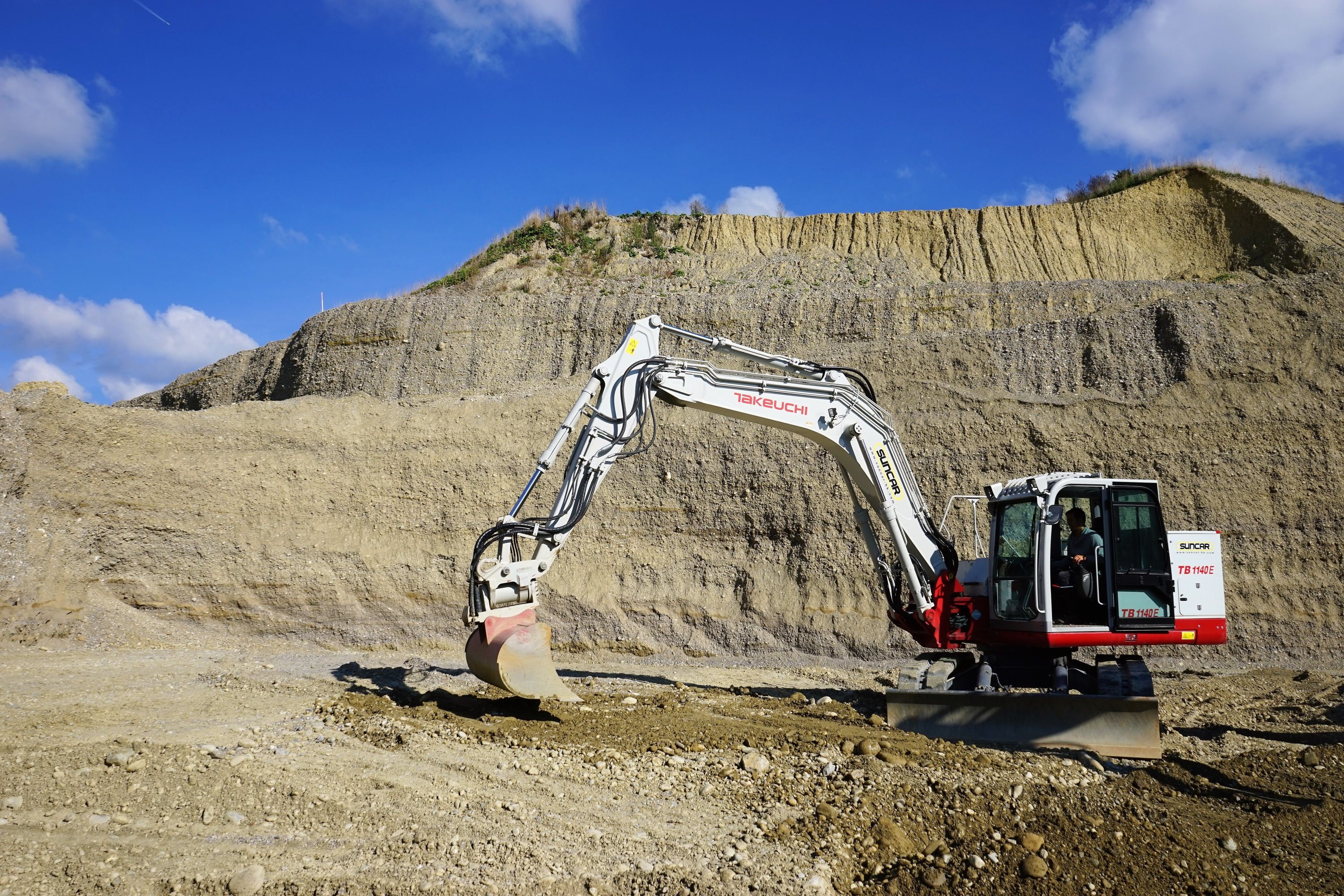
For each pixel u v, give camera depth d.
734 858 5.87
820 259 26.28
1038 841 6.11
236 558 15.92
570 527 9.93
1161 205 25.39
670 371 10.30
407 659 14.05
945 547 10.74
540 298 24.61
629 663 14.79
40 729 8.52
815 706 10.77
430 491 16.94
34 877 5.65
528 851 5.93
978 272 24.97
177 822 6.42
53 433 15.52
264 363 26.52
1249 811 6.93
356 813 6.55
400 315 24.78
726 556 16.16
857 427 10.53
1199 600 9.24
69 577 14.77
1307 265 21.53
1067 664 9.84
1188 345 16.69
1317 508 14.62
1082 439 15.84
